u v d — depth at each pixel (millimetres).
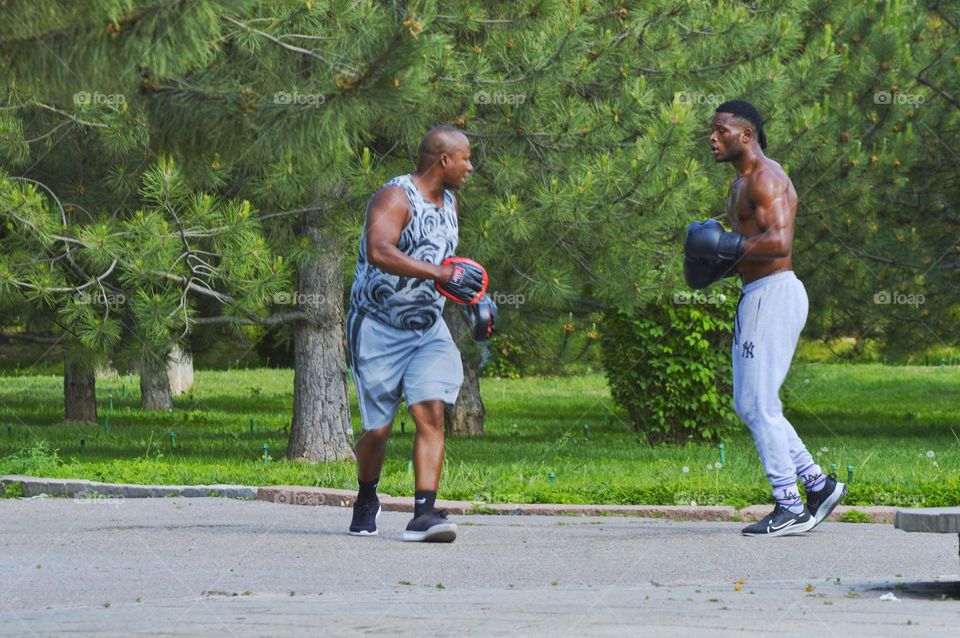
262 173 15727
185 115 8469
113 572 7844
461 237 15398
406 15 8500
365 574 7785
